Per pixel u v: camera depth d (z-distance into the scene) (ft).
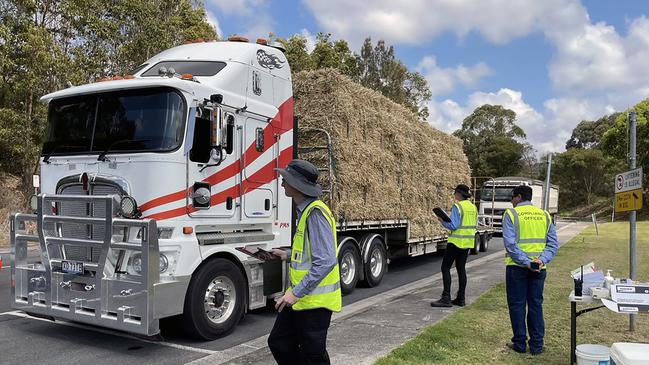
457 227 24.47
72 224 18.35
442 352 16.74
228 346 18.74
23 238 19.20
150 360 16.92
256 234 21.83
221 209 19.92
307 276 10.61
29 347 18.15
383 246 33.99
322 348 10.97
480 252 57.52
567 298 26.09
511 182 92.68
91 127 19.20
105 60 57.57
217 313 19.70
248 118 21.50
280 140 23.59
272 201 22.97
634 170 19.36
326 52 109.40
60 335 19.72
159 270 16.85
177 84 18.02
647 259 44.01
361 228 31.42
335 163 28.17
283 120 23.84
